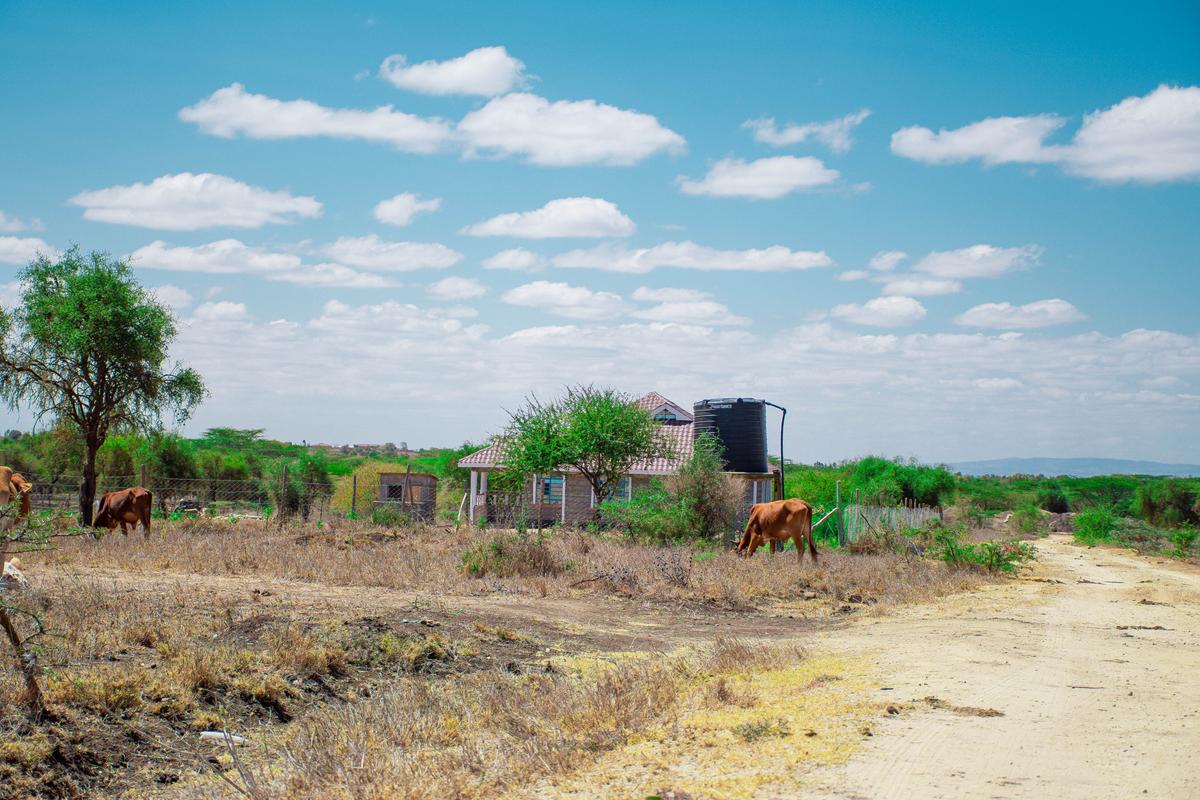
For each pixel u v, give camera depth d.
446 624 12.48
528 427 36.94
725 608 16.19
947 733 6.95
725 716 7.64
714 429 38.47
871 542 28.75
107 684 8.02
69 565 16.61
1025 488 108.25
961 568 22.53
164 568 17.03
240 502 37.94
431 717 8.03
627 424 35.94
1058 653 11.14
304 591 14.84
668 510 27.58
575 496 42.19
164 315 28.39
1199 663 10.64
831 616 15.75
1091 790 5.61
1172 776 5.91
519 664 10.82
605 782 6.01
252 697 8.70
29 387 26.98
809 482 57.41
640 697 8.29
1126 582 23.00
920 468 60.62
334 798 6.09
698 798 5.57
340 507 43.31
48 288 27.77
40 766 6.73
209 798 6.54
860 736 6.85
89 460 27.48
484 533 25.58
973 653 10.98
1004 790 5.60
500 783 6.17
